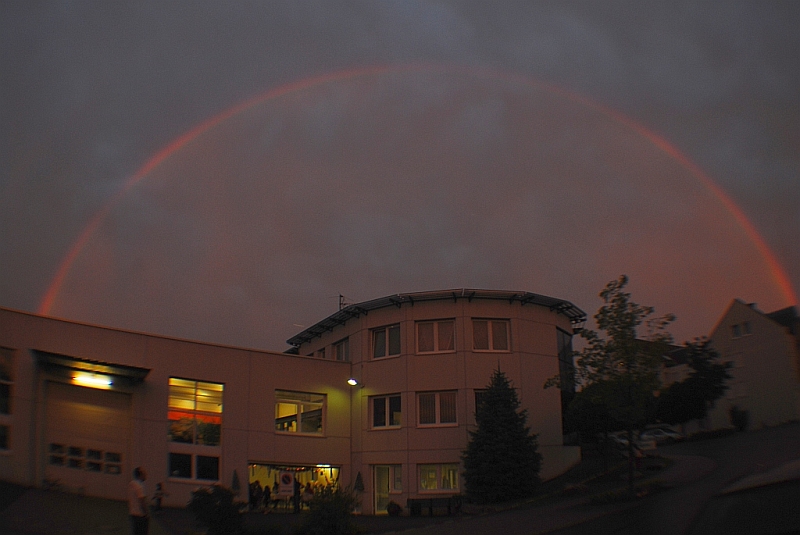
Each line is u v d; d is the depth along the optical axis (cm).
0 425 2742
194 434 3359
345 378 3925
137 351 3253
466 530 2130
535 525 2061
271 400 3641
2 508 2266
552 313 3900
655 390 2506
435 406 3672
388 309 3866
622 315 2527
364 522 2845
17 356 2856
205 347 3475
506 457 3203
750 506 911
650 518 1881
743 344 5253
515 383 3666
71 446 2970
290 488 3091
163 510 2981
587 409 3444
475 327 3747
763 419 5022
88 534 1994
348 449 3822
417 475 3594
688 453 3594
